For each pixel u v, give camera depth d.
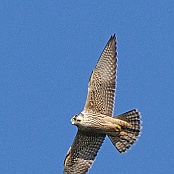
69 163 32.84
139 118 32.06
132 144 32.09
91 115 32.03
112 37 32.59
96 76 32.31
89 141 32.69
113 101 32.06
